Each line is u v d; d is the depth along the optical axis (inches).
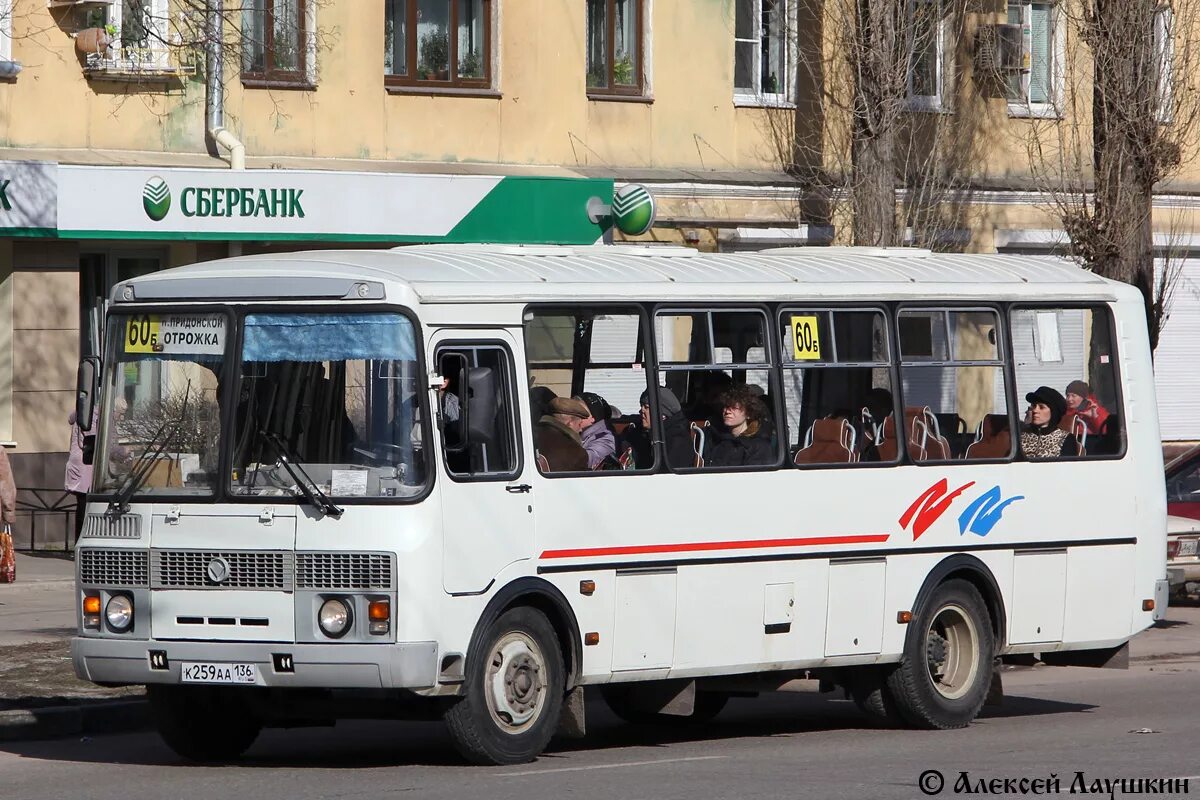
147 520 1328.7
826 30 3154.5
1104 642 1704.0
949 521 1599.4
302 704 1352.1
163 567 1318.9
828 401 1547.7
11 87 2544.3
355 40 2795.3
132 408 1357.0
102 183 2532.0
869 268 1628.9
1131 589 1718.8
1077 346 1717.5
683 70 3093.0
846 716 1724.9
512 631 1339.8
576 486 1381.6
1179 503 2571.4
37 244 2588.6
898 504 1568.7
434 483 1291.8
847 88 3129.9
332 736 1581.0
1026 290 1686.8
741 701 1857.8
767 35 3191.4
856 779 1280.8
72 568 2429.9
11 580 2284.7
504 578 1332.4
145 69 2608.3
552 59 2967.5
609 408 1422.2
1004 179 3339.1
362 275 1314.0
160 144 2657.5
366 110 2807.6
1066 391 1700.3
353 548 1274.6
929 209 3211.1
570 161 2984.7
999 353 1660.9
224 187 2613.2
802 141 3186.5
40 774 1337.4
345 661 1268.5
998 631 1640.0
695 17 3102.9
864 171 3046.3
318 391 1310.3
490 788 1228.5
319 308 1317.7
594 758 1396.4
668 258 1550.2
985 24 3314.5
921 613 1578.5
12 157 2504.9
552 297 1389.0
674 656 1435.8
